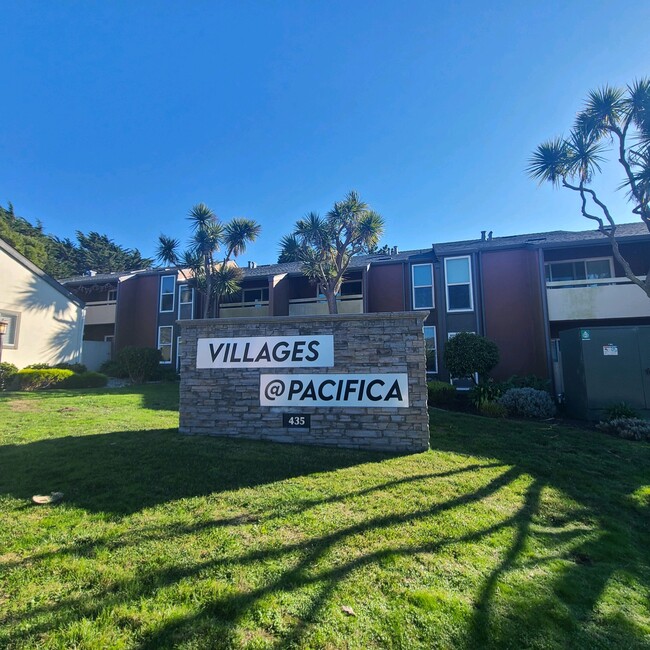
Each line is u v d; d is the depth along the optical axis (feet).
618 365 28.40
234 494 12.87
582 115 32.65
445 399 35.76
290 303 62.49
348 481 14.38
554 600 7.95
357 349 19.93
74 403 32.45
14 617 6.86
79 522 10.68
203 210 61.93
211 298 63.72
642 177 31.01
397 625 6.96
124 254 172.35
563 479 15.84
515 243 48.03
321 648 6.37
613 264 48.19
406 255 61.72
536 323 44.83
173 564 8.66
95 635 6.45
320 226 51.19
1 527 10.32
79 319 57.93
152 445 18.56
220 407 20.93
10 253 49.44
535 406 29.94
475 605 7.64
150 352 56.18
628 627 7.32
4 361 46.75
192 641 6.38
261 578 8.22
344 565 8.82
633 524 12.19
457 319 48.55
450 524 11.13
